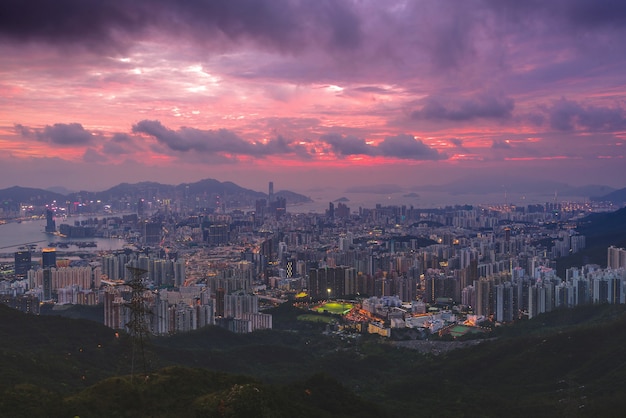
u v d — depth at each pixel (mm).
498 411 115125
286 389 97500
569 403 113500
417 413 112625
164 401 72625
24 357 110438
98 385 73188
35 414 65312
